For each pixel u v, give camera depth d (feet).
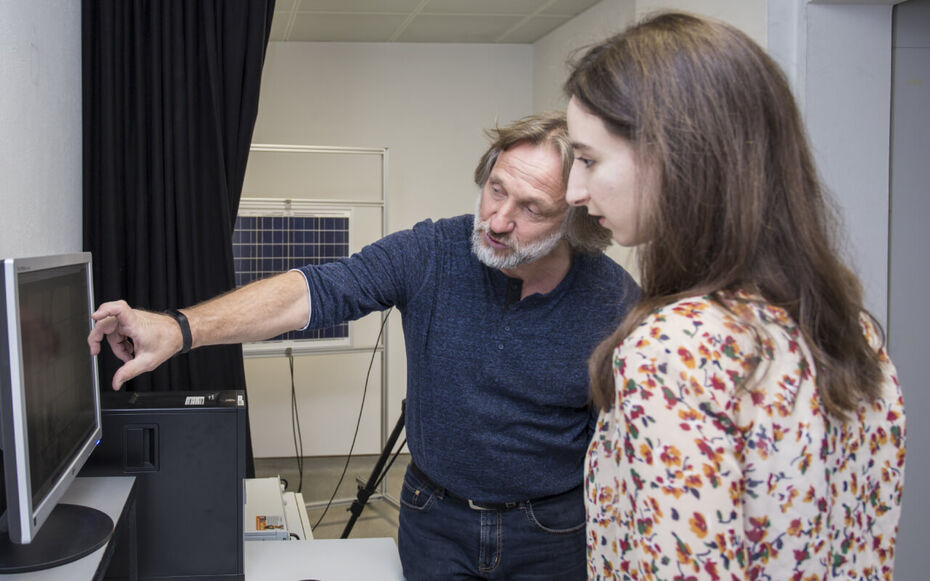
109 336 3.61
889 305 7.04
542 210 3.89
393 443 8.29
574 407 4.41
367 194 15.07
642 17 2.39
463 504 4.47
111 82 6.68
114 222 6.75
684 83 2.02
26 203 5.19
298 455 14.34
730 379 1.93
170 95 6.86
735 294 2.03
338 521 12.12
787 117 2.07
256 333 3.84
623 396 2.01
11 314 2.81
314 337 11.91
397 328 15.38
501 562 4.47
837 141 6.89
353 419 15.24
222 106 7.10
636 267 2.27
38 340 3.17
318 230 11.84
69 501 4.05
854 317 2.11
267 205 11.56
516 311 4.31
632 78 2.09
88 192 6.75
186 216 6.95
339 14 12.74
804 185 2.10
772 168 2.05
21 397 2.85
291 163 14.74
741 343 1.95
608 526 2.32
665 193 2.04
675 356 1.93
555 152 3.86
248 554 5.19
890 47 6.97
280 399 14.90
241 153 7.22
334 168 14.92
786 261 2.06
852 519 2.16
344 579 4.84
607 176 2.19
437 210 15.40
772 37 7.06
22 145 5.11
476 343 4.32
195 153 7.04
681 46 2.05
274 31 13.85
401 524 4.81
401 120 15.17
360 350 12.20
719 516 1.87
